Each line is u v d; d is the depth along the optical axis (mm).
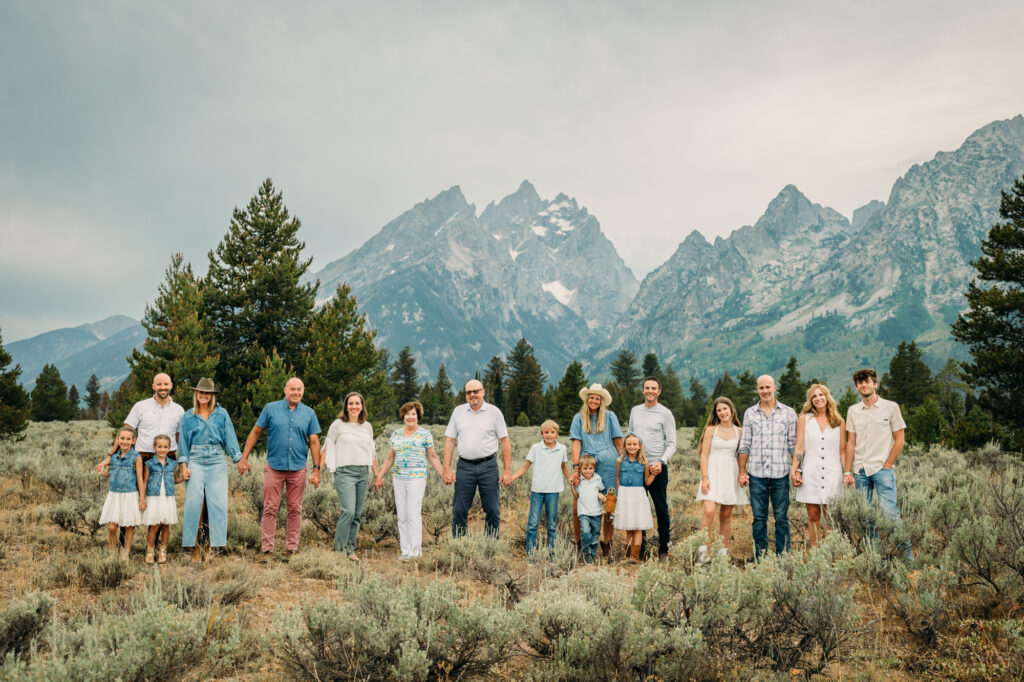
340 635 3781
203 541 7086
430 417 95125
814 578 4219
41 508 8148
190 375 20219
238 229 25453
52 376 66062
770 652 3832
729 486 7258
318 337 22297
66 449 17922
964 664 3975
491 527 8016
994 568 5121
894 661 4055
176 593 4715
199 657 3814
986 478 10984
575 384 67875
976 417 23219
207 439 7027
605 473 7629
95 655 3285
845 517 6230
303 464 7602
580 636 3781
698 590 4004
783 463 7008
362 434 7809
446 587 4203
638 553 7543
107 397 113750
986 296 22109
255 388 20484
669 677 3629
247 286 24375
